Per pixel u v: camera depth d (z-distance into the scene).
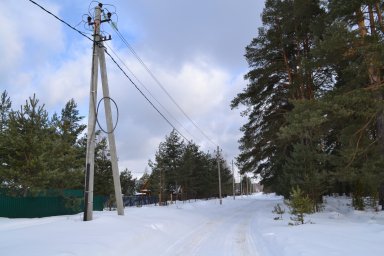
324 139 26.05
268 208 36.81
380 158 18.11
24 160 21.42
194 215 26.14
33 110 22.47
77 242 10.39
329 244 10.65
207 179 72.94
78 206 24.77
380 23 17.89
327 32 18.11
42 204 22.53
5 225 16.52
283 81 33.94
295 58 30.48
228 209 39.19
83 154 33.25
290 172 27.14
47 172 20.92
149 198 51.56
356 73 18.17
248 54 33.72
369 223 15.42
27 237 11.15
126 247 11.28
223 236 15.92
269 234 14.75
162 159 53.19
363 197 24.55
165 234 15.37
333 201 35.09
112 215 18.27
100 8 17.38
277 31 32.06
